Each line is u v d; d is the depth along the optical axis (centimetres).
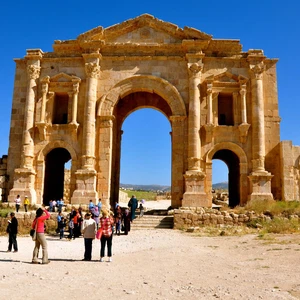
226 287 1023
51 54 3716
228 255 1630
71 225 2412
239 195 3662
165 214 3419
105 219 1534
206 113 3522
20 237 2539
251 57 3547
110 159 3506
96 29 3631
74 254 1736
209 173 3444
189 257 1570
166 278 1156
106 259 1561
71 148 3528
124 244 2095
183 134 3516
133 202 3080
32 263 1448
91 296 943
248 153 3472
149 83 3606
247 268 1309
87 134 3459
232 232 2539
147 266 1374
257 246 1853
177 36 3669
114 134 3888
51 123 3591
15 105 3712
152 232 2723
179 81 3600
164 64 3631
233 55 3625
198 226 2920
